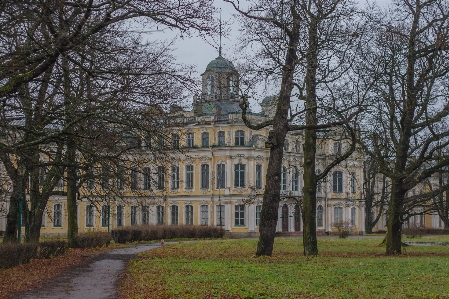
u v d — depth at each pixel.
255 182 78.00
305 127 28.58
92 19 20.36
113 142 24.88
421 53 30.56
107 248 43.97
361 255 32.75
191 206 80.00
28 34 17.98
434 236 74.88
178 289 17.22
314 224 31.50
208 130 79.50
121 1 19.20
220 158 78.50
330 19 28.23
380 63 30.50
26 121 22.69
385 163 33.31
